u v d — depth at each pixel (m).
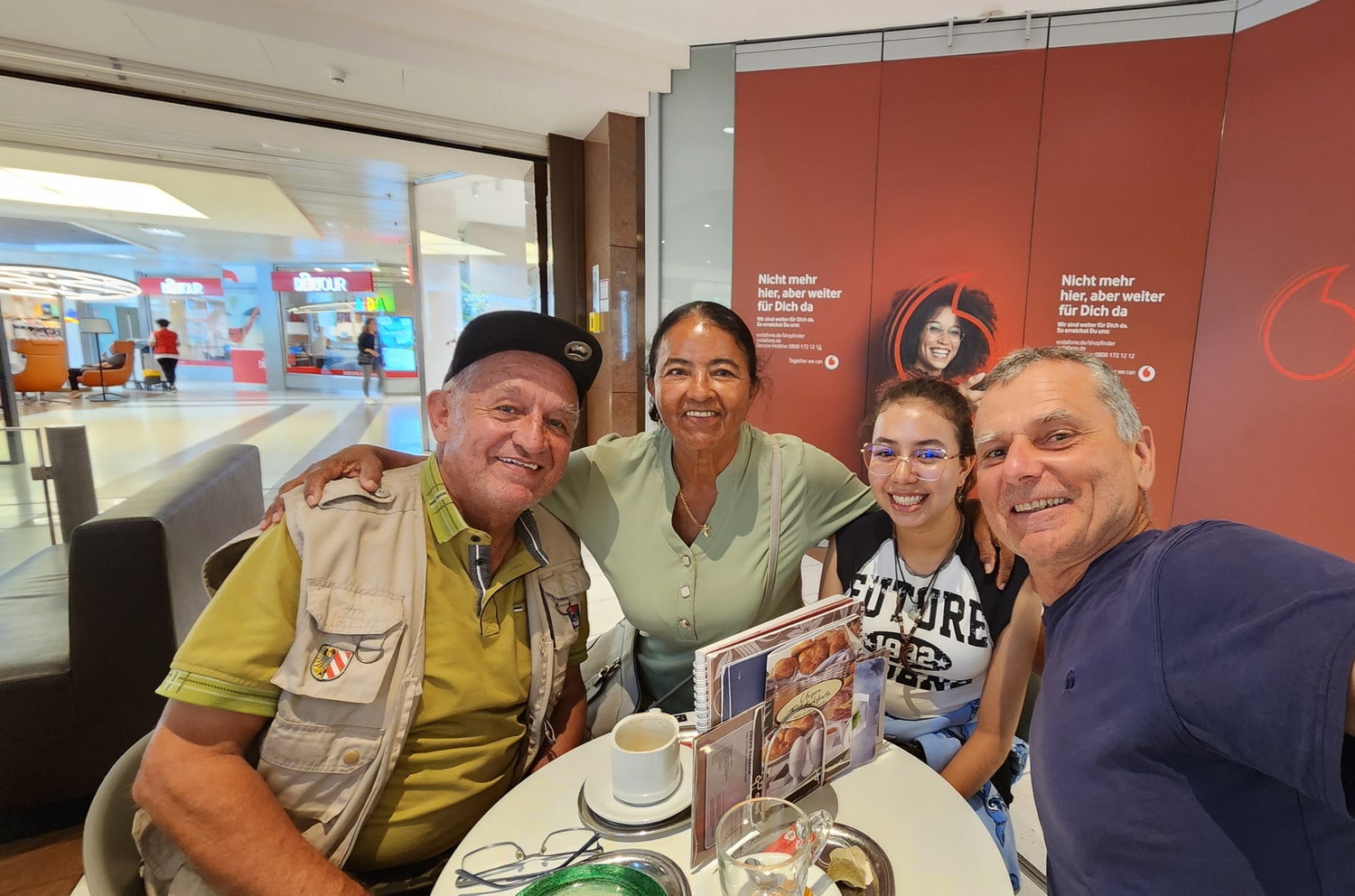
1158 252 3.06
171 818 0.84
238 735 0.91
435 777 1.05
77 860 1.64
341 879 0.87
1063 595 0.87
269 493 4.97
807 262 3.54
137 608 1.71
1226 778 0.67
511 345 1.08
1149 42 2.95
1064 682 0.81
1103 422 0.80
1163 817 0.70
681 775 0.93
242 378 14.62
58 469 3.21
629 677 1.49
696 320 1.28
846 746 0.96
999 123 3.18
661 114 3.75
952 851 0.81
